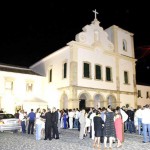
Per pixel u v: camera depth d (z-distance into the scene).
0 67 30.22
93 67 28.58
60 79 29.42
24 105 28.70
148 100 38.88
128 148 10.72
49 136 13.78
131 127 17.36
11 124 16.95
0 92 27.53
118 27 32.69
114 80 30.58
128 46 33.72
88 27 29.25
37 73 34.16
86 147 11.01
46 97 31.67
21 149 10.20
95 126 11.12
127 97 31.73
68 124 22.81
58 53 30.67
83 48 28.03
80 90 26.81
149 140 13.14
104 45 30.45
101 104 28.62
